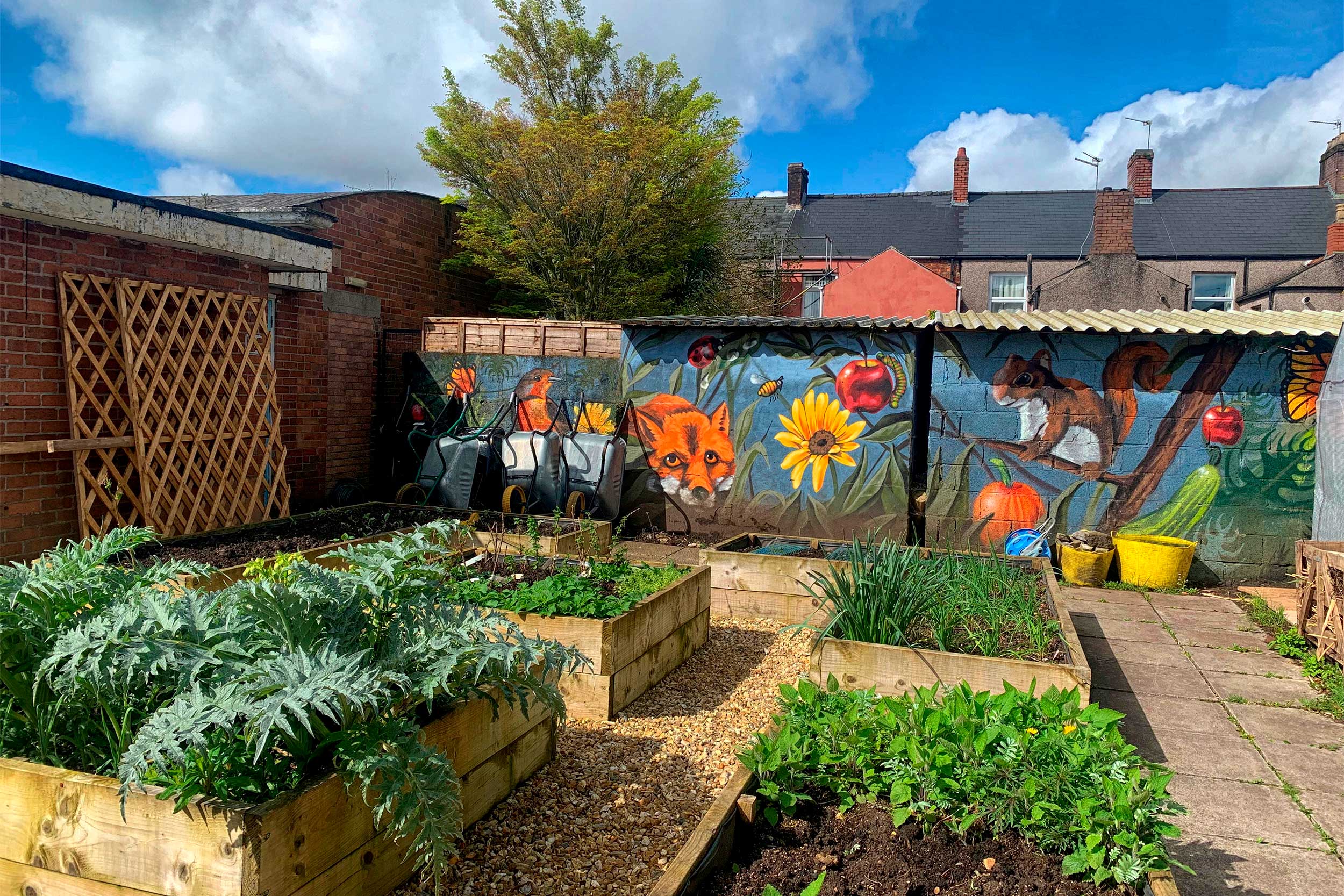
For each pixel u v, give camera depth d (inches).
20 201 211.3
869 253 1062.4
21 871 91.4
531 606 171.2
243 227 284.5
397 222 447.8
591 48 557.9
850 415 335.9
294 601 101.9
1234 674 203.8
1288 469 292.8
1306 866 119.6
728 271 627.8
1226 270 977.5
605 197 477.7
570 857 115.8
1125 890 87.7
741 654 211.2
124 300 249.6
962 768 99.6
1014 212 1103.0
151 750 81.6
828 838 98.1
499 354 409.1
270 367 310.0
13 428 227.1
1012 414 315.0
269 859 84.2
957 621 180.2
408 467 420.2
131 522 251.4
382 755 92.8
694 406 357.4
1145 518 305.4
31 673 100.3
